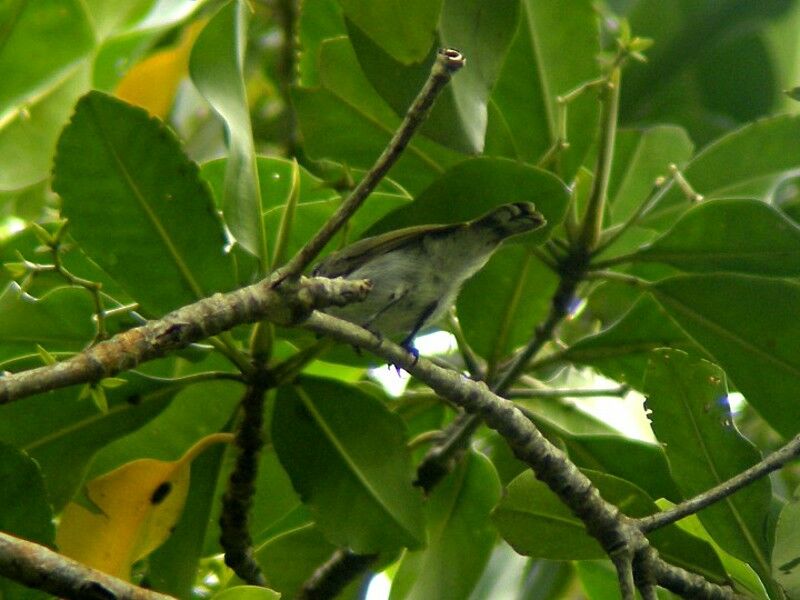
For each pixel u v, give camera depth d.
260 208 7.59
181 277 7.80
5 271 9.11
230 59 7.64
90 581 5.47
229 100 7.55
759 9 14.99
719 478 7.83
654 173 10.90
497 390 9.01
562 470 7.21
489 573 10.26
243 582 8.40
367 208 8.98
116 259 7.73
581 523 7.48
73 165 7.46
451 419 10.16
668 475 8.88
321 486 8.27
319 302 6.70
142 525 7.78
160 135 7.44
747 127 10.27
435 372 7.20
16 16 10.03
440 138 7.06
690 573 7.30
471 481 9.20
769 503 7.47
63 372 5.90
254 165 7.56
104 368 5.98
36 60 10.20
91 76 10.65
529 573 11.20
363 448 8.30
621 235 9.54
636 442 8.92
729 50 15.16
